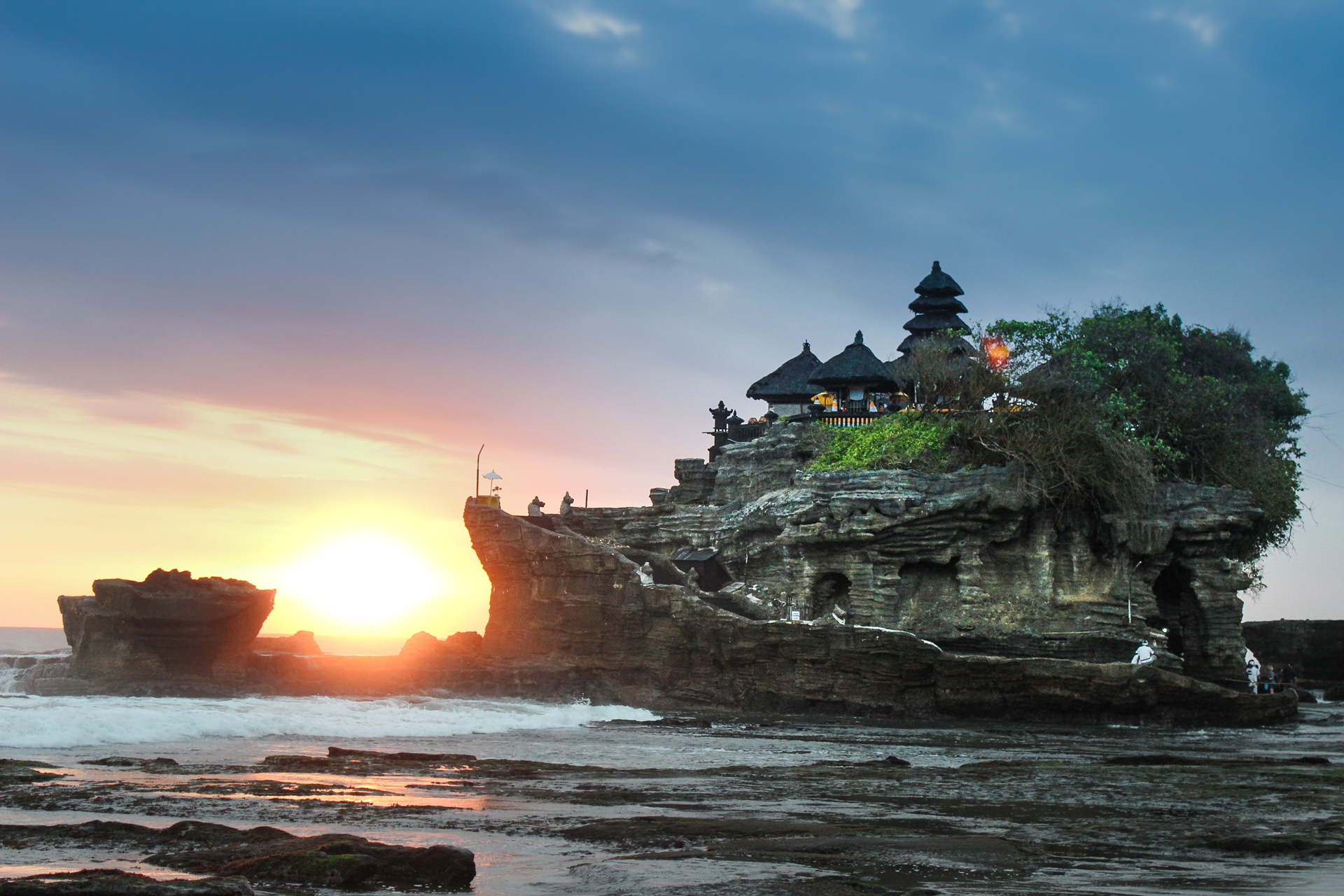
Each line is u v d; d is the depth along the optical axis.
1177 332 73.81
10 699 41.91
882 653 49.50
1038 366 62.50
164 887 11.07
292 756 27.41
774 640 51.88
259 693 53.00
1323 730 46.47
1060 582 55.62
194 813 18.47
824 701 50.84
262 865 13.17
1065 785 24.25
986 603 54.62
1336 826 18.03
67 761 26.50
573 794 21.86
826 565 56.78
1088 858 15.04
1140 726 47.03
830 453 63.78
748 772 26.66
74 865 13.69
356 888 12.65
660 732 41.75
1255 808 20.58
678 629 55.44
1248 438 63.59
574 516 71.81
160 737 33.69
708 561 63.69
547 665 58.06
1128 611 54.47
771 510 59.97
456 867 12.90
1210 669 55.47
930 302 83.56
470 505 63.72
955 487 55.16
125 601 52.00
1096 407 58.31
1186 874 13.84
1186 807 20.62
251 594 54.19
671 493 74.31
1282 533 68.19
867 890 12.66
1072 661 47.69
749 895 12.36
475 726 41.28
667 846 15.67
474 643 62.84
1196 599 56.22
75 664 51.78
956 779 25.27
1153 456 60.50
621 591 57.78
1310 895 12.43
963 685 48.34
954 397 61.59
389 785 22.84
